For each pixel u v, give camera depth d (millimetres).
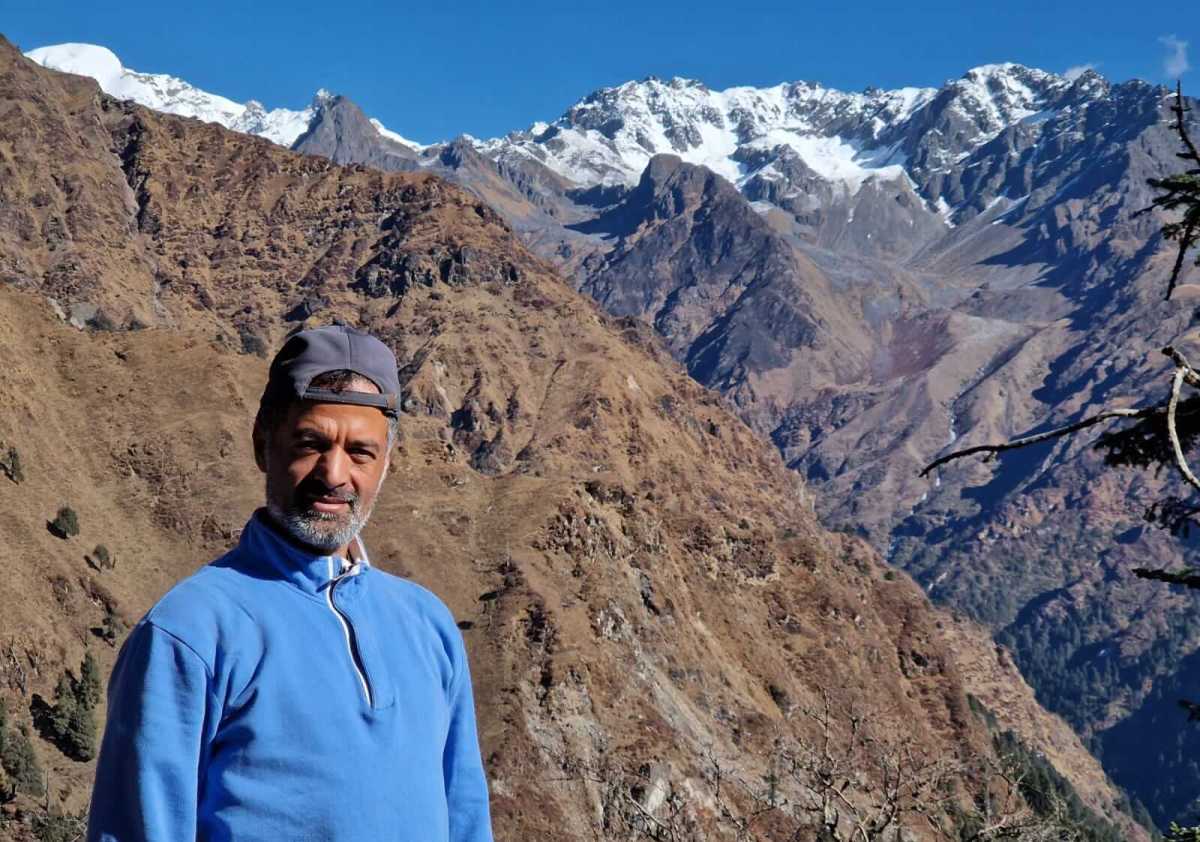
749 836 17125
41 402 144500
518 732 102438
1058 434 9016
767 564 166375
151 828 4426
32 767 83000
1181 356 8906
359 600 5039
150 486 138750
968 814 16562
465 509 136625
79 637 109875
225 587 4840
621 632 124562
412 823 4789
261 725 4648
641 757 104750
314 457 5016
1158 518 12992
